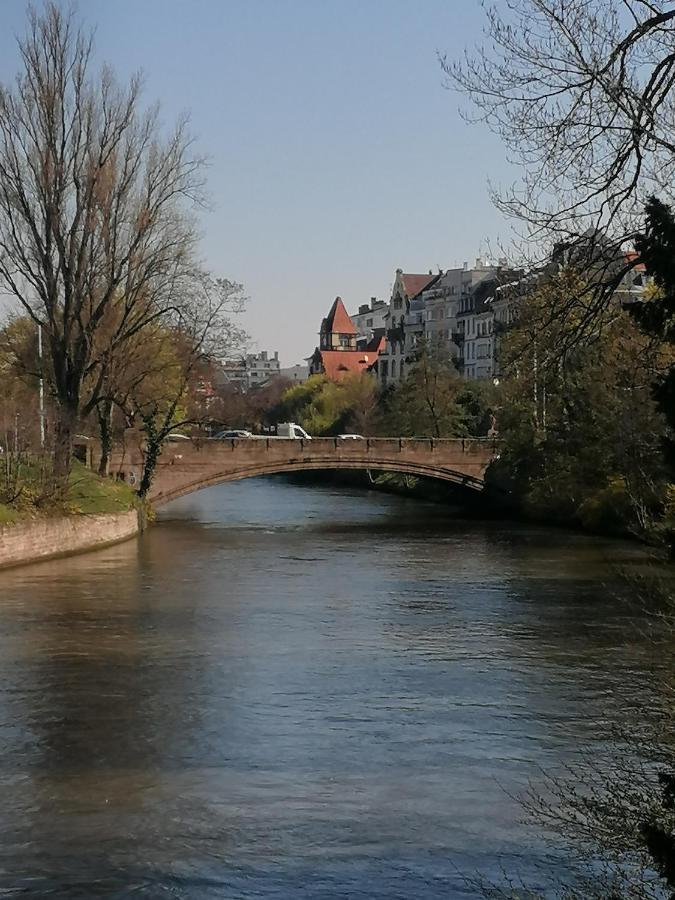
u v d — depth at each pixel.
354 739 20.03
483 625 30.50
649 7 11.06
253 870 14.64
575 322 11.83
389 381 152.00
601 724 20.80
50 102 46.75
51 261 47.81
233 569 42.09
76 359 48.56
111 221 48.31
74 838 15.63
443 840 15.50
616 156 11.38
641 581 15.89
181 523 63.06
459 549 49.03
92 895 13.91
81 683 23.89
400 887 14.09
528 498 63.75
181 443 63.44
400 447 68.31
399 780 17.91
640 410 13.45
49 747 19.55
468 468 69.50
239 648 27.47
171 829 15.92
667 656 24.28
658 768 16.23
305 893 13.98
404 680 24.28
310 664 25.81
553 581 38.91
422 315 142.50
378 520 65.19
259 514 69.62
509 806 16.69
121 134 48.50
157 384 58.75
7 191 47.09
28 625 30.20
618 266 11.52
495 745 19.64
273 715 21.56
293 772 18.30
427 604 34.06
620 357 14.12
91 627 30.00
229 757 19.05
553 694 23.00
